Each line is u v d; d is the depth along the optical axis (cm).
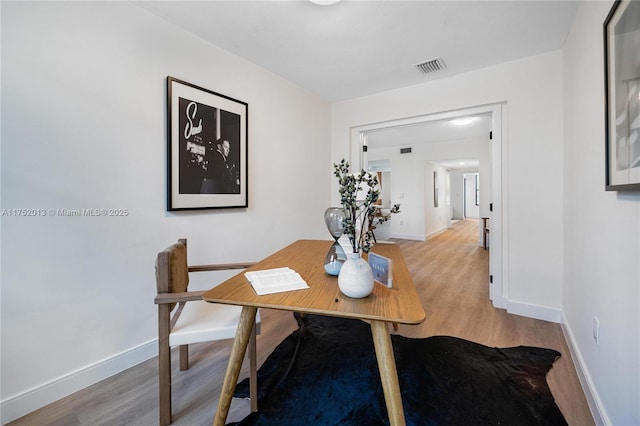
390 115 333
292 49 239
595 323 143
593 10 152
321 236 361
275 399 148
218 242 238
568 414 138
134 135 184
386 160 766
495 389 155
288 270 147
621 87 108
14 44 138
